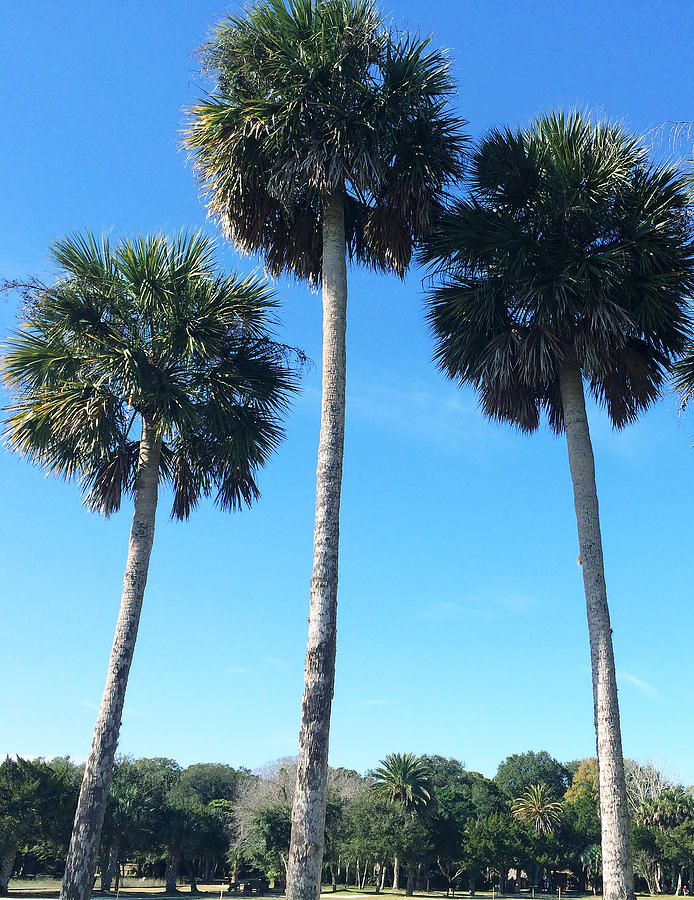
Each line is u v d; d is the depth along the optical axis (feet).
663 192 40.16
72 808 158.20
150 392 44.14
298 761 31.07
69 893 36.58
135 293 45.62
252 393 48.03
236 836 219.20
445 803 281.13
